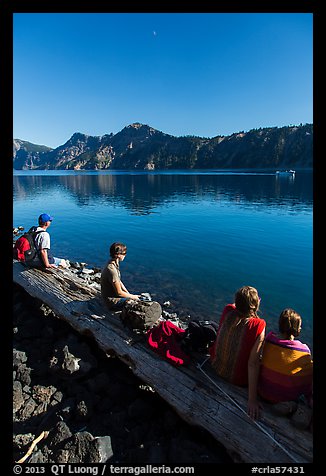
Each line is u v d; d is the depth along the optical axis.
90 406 3.98
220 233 17.11
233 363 3.61
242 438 3.13
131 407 3.92
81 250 13.91
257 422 3.20
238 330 3.59
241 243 14.84
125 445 3.50
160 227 18.94
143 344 4.54
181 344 4.30
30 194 44.19
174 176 100.38
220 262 11.98
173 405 3.73
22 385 4.45
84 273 10.13
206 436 3.51
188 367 4.02
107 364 4.86
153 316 4.79
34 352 5.19
